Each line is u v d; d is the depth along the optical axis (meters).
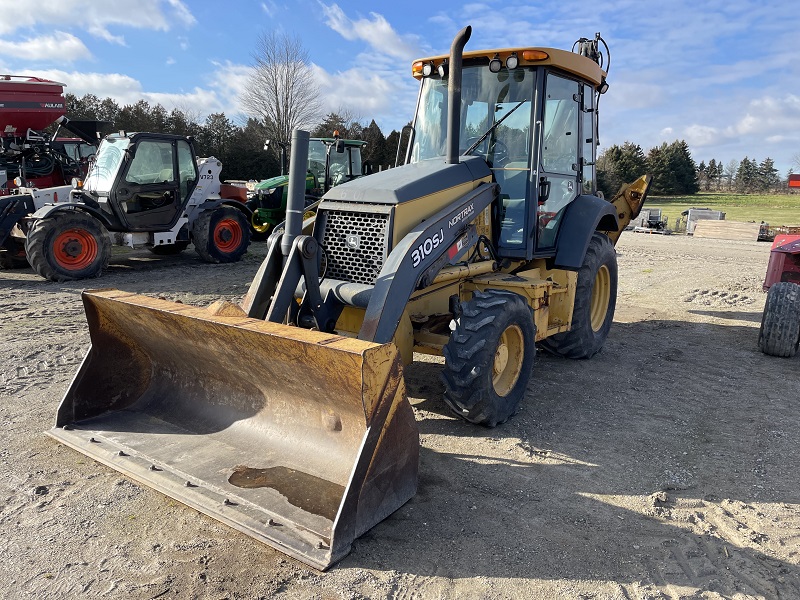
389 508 3.12
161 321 3.66
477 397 3.90
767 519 3.28
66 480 3.46
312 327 3.86
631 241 17.78
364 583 2.68
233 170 36.38
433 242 4.02
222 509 3.03
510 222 5.01
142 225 10.63
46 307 7.90
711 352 6.41
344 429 3.38
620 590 2.68
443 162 4.62
